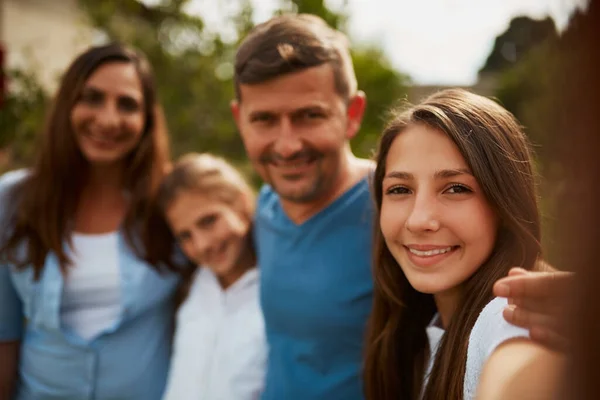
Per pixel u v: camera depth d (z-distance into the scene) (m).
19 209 2.13
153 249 2.14
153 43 4.95
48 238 2.04
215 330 2.01
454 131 1.11
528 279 0.82
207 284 2.11
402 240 1.18
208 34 5.03
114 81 2.11
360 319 1.57
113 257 2.10
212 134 4.97
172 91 4.88
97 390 2.01
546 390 0.57
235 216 2.09
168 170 2.36
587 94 0.33
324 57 1.54
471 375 0.94
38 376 2.05
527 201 1.14
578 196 0.35
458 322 1.10
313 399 1.60
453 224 1.10
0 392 2.13
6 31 6.25
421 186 1.13
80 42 5.37
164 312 2.18
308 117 1.54
